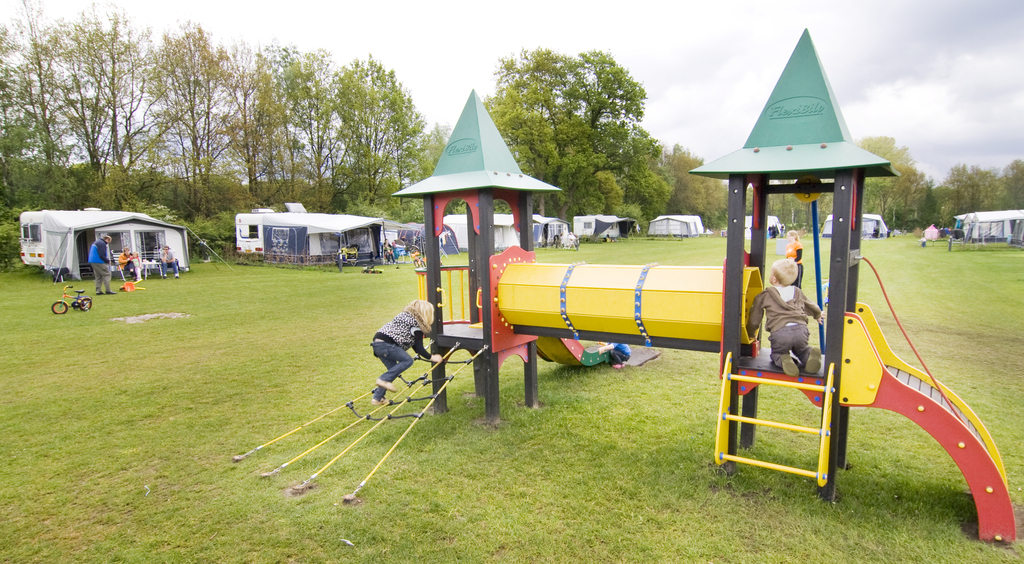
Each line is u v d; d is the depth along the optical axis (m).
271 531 3.63
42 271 22.27
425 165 49.28
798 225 62.88
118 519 3.81
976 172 56.88
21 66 29.70
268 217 28.19
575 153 47.44
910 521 3.56
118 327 11.15
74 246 20.14
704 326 4.32
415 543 3.46
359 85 42.94
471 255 5.91
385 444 5.05
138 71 32.03
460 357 8.45
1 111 29.94
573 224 51.78
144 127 33.44
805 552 3.29
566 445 4.94
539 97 46.03
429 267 5.84
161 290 17.52
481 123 5.70
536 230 41.31
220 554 3.39
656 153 50.47
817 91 3.85
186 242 24.20
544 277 5.25
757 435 5.07
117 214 22.34
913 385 3.85
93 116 31.75
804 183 4.35
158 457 4.85
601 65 47.78
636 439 5.05
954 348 8.14
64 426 5.61
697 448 4.77
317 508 3.91
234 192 35.66
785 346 3.97
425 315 5.52
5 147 28.62
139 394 6.67
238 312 13.02
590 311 4.87
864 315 4.43
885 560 3.19
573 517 3.73
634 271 4.86
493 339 5.39
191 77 33.84
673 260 26.50
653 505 3.86
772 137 3.94
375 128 45.12
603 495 4.02
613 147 50.06
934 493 3.93
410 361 5.49
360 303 14.45
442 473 4.43
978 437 3.46
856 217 4.22
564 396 6.32
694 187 85.06
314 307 13.77
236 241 30.33
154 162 33.09
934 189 61.09
